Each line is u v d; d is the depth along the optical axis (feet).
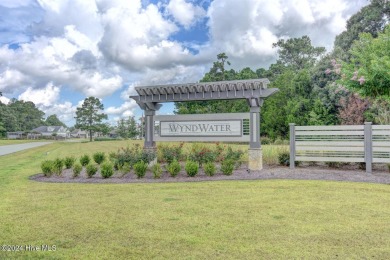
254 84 32.63
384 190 22.25
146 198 20.58
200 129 35.60
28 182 28.30
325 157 32.81
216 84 33.71
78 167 30.86
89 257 10.94
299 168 33.96
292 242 12.05
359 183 25.18
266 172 31.27
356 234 12.90
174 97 35.94
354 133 31.45
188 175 29.91
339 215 15.78
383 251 11.11
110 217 15.99
